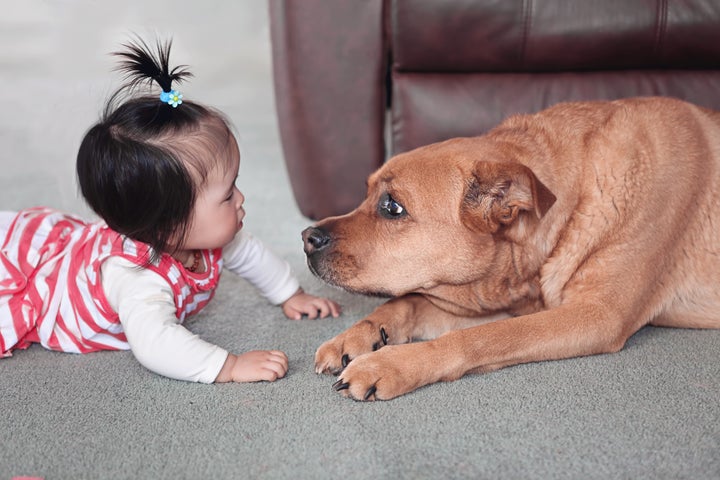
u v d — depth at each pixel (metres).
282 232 2.94
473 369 1.74
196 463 1.38
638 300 1.87
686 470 1.35
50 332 1.91
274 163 4.02
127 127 1.77
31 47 5.28
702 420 1.52
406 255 1.85
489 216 1.78
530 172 1.66
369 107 2.89
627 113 1.99
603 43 2.71
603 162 1.90
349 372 1.63
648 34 2.69
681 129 2.02
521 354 1.75
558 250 1.88
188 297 1.94
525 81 2.83
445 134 2.85
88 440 1.48
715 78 2.77
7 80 4.53
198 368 1.70
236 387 1.70
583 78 2.80
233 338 2.00
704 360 1.82
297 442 1.45
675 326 2.08
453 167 1.81
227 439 1.47
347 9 2.79
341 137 2.93
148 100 1.82
